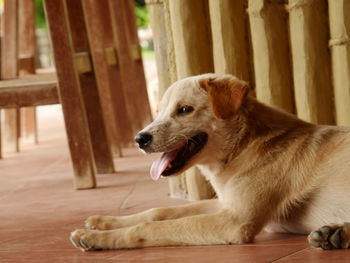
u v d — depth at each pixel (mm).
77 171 5191
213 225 3178
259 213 3227
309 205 3252
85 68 5691
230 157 3395
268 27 4184
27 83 5270
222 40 4215
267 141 3342
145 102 8109
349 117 4109
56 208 4488
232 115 3301
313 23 4148
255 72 4266
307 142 3316
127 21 8023
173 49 4441
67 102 5148
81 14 5652
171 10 4305
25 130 9336
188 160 3436
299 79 4188
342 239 2859
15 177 6121
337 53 4121
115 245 3193
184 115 3436
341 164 3199
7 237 3691
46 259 3107
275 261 2734
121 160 6660
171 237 3166
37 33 15344
